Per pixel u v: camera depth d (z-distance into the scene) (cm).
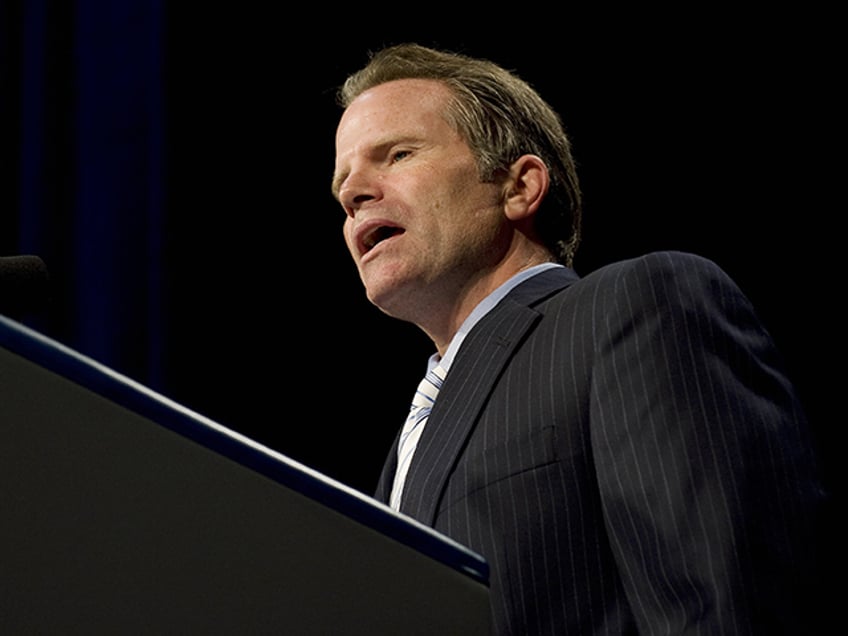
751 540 305
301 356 1038
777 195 959
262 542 181
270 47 1048
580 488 354
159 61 1035
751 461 321
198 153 1033
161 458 178
